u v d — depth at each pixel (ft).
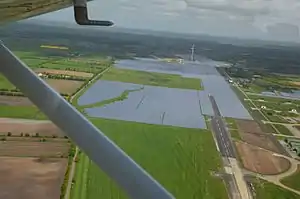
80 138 6.23
